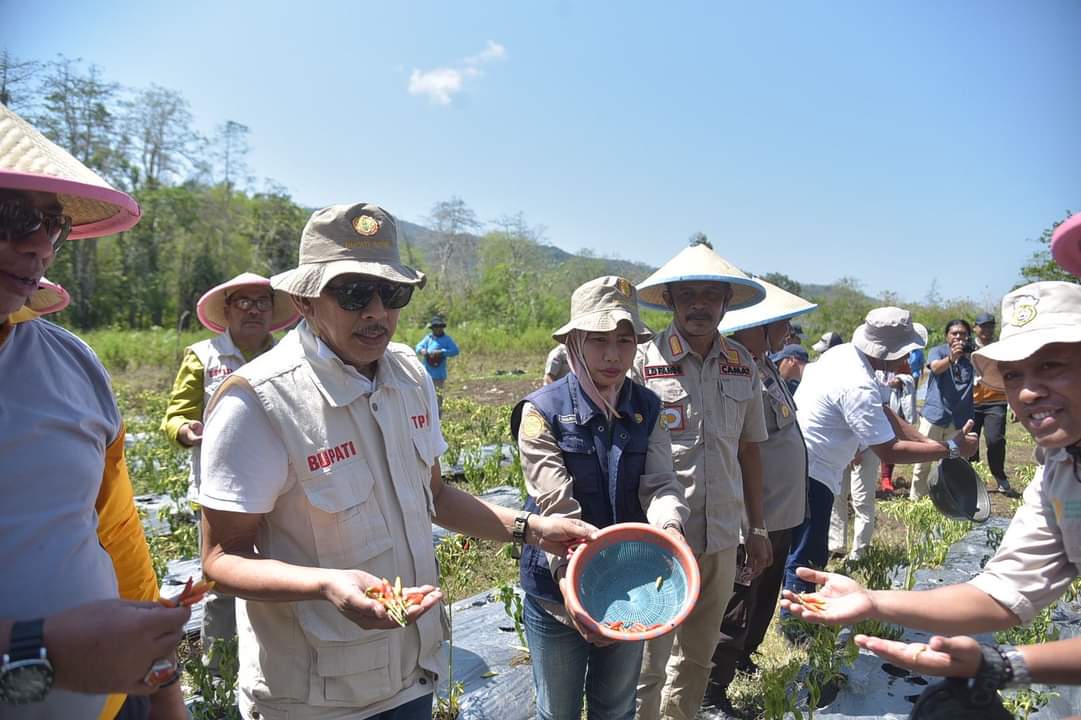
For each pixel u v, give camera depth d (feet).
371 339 7.25
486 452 33.96
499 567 19.94
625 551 8.37
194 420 14.15
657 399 9.70
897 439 14.71
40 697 4.71
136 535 6.70
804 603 6.66
